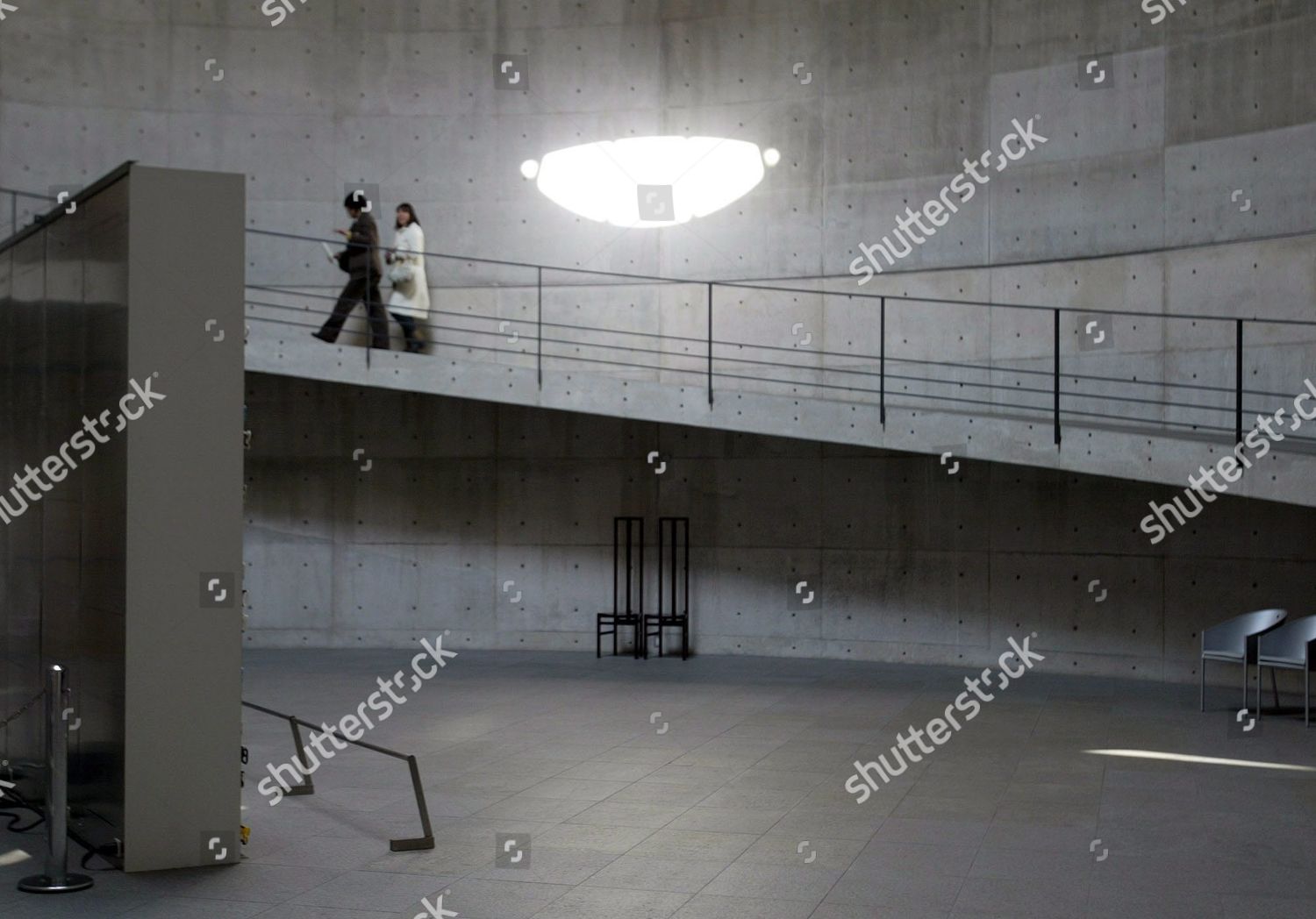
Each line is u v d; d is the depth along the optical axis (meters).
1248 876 7.03
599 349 17.19
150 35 17.27
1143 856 7.45
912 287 15.98
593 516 17.45
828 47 16.41
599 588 17.41
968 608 15.80
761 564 16.86
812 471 16.66
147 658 7.13
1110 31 14.85
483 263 17.42
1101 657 14.97
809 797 8.99
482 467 17.72
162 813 7.16
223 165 17.39
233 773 7.32
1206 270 14.15
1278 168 13.67
